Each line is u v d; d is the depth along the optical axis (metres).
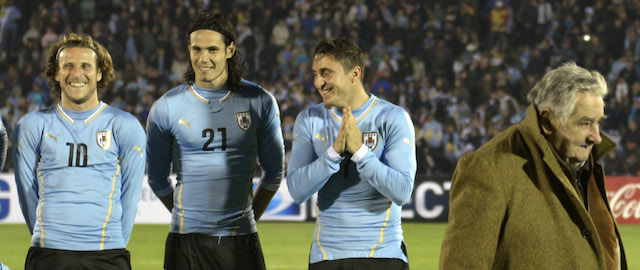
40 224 14.11
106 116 14.52
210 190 14.41
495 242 8.94
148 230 39.47
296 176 12.94
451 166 49.84
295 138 13.59
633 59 57.47
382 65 57.78
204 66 13.98
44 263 13.98
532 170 9.15
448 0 63.00
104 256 14.21
